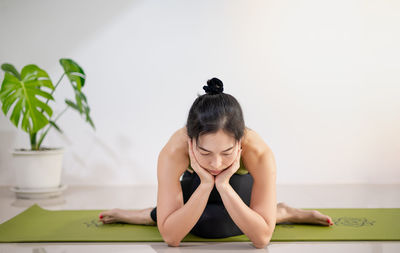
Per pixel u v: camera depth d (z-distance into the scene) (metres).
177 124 3.64
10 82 2.79
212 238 1.74
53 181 3.05
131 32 3.62
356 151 3.59
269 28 3.59
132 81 3.63
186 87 3.63
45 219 2.18
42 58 3.60
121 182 3.64
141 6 3.61
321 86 3.60
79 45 3.61
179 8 3.61
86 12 3.60
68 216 2.25
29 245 1.69
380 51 3.56
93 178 3.63
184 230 1.51
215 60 3.62
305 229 1.88
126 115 3.63
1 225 2.04
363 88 3.58
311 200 2.78
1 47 3.59
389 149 3.57
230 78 3.62
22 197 3.00
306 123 3.61
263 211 1.51
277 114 3.61
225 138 1.34
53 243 1.72
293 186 3.46
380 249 1.58
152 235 1.81
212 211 1.71
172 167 1.54
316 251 1.55
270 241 1.69
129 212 2.01
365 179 3.59
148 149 3.64
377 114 3.58
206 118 1.33
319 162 3.61
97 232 1.87
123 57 3.62
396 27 3.54
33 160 2.97
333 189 3.27
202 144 1.35
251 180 1.80
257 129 3.61
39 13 3.59
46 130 3.29
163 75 3.63
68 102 3.14
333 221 2.05
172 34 3.62
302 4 3.58
